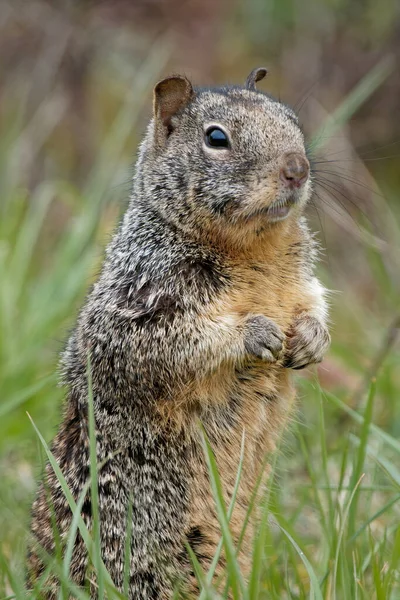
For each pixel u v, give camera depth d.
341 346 16.47
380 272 18.28
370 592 9.95
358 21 23.20
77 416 11.09
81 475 10.78
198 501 10.66
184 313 10.57
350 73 22.95
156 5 24.70
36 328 15.70
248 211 10.56
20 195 20.58
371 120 22.59
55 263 17.75
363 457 10.40
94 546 8.89
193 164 10.88
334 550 9.87
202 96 11.34
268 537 10.86
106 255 11.55
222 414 10.75
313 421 14.83
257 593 8.83
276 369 10.87
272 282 10.93
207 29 24.73
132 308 10.73
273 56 23.95
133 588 10.58
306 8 23.66
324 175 20.06
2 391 14.79
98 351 10.82
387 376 14.90
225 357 10.44
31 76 24.06
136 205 11.30
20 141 23.00
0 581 10.43
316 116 22.28
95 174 19.80
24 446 14.23
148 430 10.64
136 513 10.64
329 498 10.30
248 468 10.87
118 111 23.78
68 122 23.94
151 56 23.62
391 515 12.25
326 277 18.67
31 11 24.16
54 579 10.32
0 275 16.34
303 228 11.34
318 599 8.76
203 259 10.76
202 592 8.80
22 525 11.35
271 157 10.60
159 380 10.56
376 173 22.58
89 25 24.19
